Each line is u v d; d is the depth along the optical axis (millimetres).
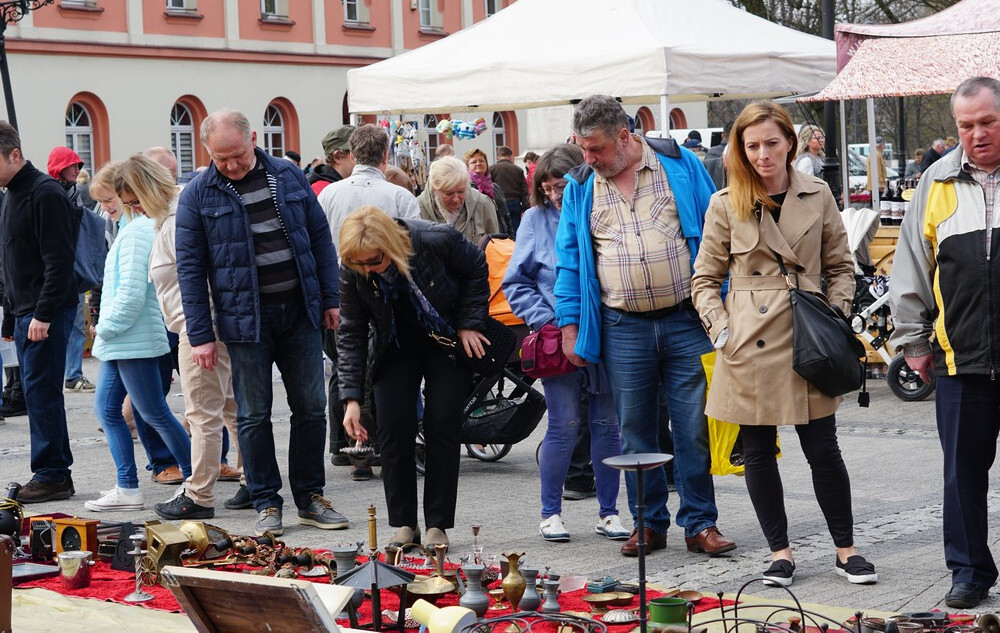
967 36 11609
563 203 6227
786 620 4570
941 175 5078
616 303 6020
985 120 4875
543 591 5121
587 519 7070
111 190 8984
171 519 7363
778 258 5500
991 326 4973
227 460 8906
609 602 4953
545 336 6375
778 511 5645
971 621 4664
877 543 6270
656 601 4535
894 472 8070
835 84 11914
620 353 6066
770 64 12594
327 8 34812
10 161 7742
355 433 6168
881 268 12453
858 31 11984
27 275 7844
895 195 15852
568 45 12602
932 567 5781
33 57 27812
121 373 7520
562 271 6203
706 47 12281
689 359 6027
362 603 5102
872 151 15000
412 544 5875
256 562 5707
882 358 11781
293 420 7039
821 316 5398
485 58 12859
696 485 6180
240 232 6805
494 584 5328
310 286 6926
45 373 7832
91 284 11086
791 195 5523
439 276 5996
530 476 8422
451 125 21875
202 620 3607
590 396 6547
